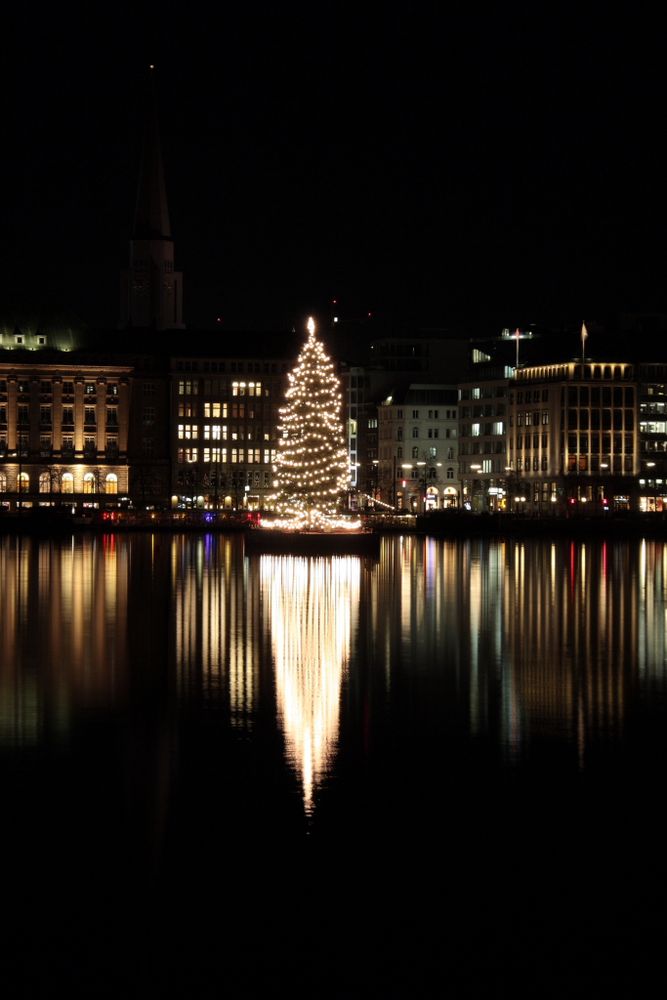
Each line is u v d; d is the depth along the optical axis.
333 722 40.19
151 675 48.78
